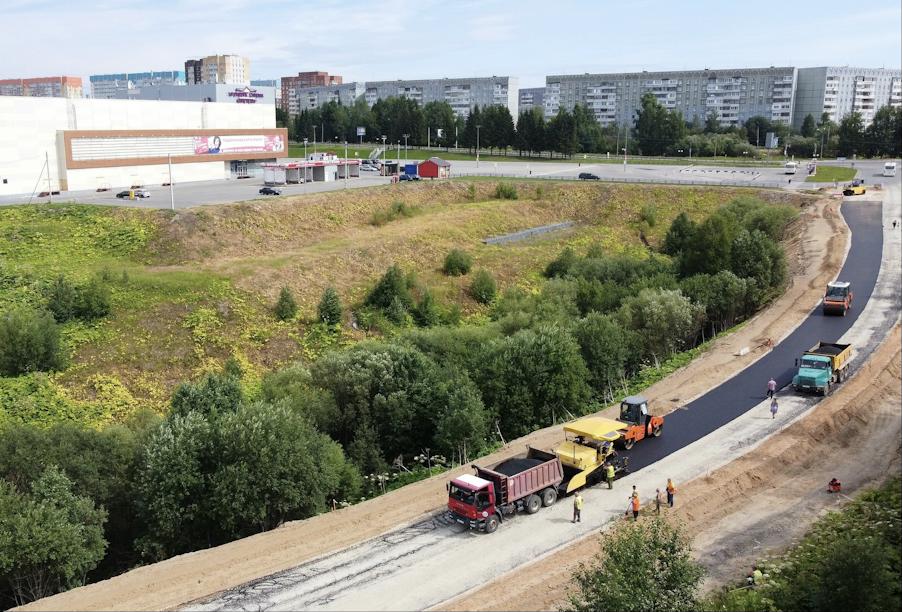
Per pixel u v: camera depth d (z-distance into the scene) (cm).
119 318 7238
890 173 15275
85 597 3303
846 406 5194
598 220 12875
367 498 4744
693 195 13112
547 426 5506
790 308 7412
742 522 3859
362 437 5216
